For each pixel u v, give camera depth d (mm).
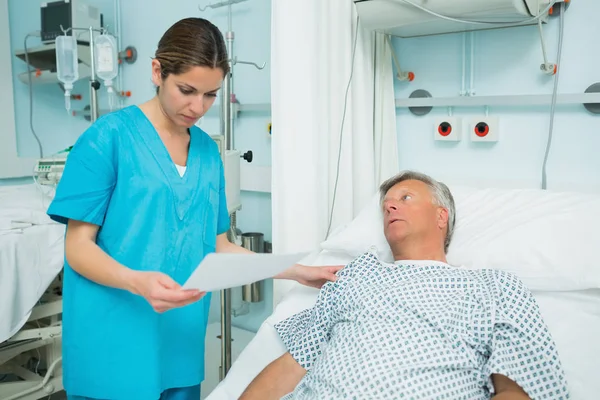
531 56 1732
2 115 3123
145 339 1213
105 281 1079
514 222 1487
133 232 1188
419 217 1371
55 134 3459
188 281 846
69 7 2830
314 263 1679
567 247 1357
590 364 1160
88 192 1133
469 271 1243
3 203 2240
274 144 1820
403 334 1114
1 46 3094
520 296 1134
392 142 2035
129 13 3104
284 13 1773
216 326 2811
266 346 1438
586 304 1278
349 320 1215
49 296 2168
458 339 1111
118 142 1171
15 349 1984
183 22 1083
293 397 1148
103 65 2527
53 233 2045
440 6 1544
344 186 1978
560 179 1730
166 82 1086
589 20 1612
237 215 2770
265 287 2662
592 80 1629
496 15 1546
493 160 1855
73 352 1224
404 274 1263
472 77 1857
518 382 1039
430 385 1054
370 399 1042
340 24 1898
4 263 1857
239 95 2703
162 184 1202
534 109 1751
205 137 1344
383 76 2004
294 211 1857
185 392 1358
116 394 1221
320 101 1880
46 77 3064
